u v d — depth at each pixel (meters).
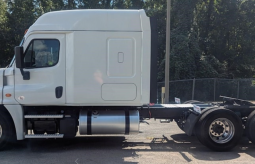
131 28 6.66
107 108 7.08
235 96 20.44
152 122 10.81
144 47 6.64
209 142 6.75
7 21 26.52
